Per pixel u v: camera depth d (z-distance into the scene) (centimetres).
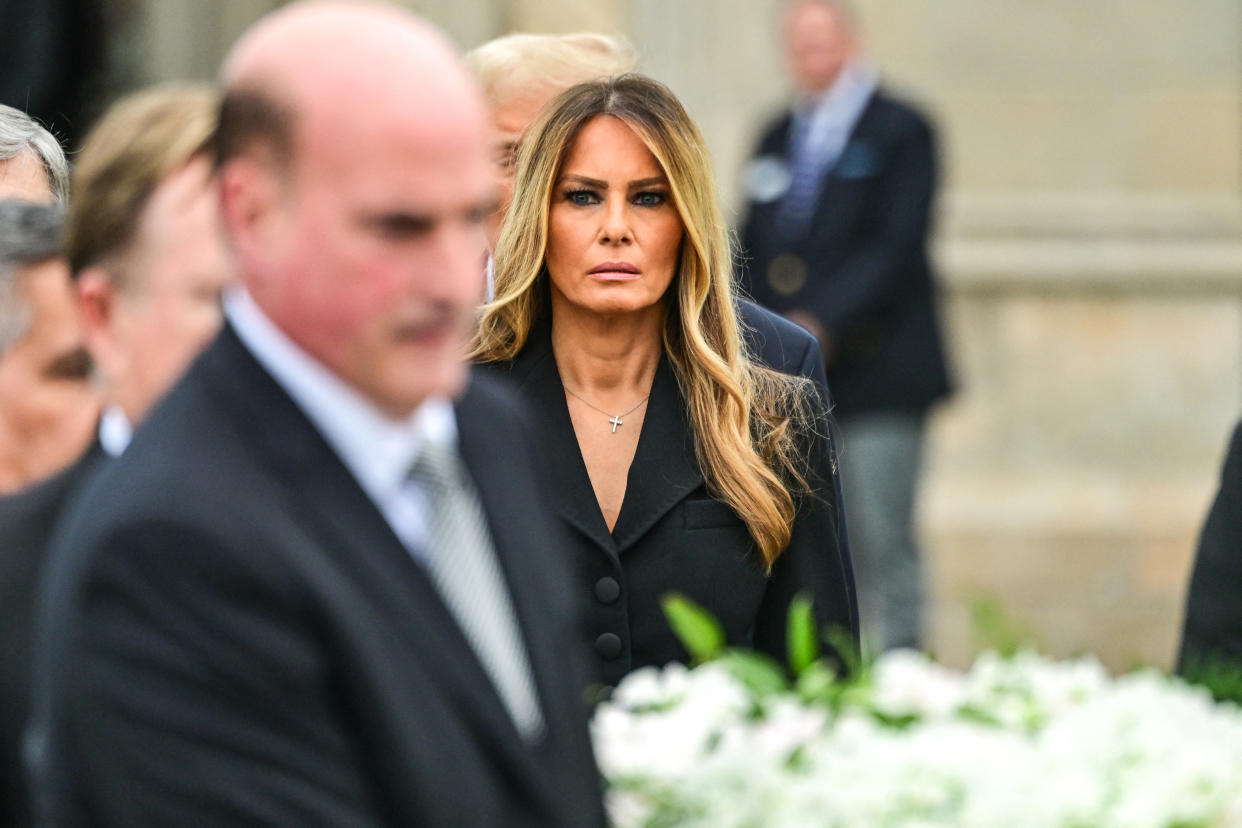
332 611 551
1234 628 1162
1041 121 2852
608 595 1072
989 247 2834
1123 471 2831
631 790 675
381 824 558
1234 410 2838
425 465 603
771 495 1090
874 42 2858
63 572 554
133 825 530
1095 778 658
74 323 817
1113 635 2753
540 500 671
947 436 2828
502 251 1108
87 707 535
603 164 1079
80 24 2419
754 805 656
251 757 538
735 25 2794
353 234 554
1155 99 2855
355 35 559
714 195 1100
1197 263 2820
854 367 2352
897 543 2369
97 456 731
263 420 572
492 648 608
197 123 731
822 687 708
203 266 721
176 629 537
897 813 649
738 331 1138
